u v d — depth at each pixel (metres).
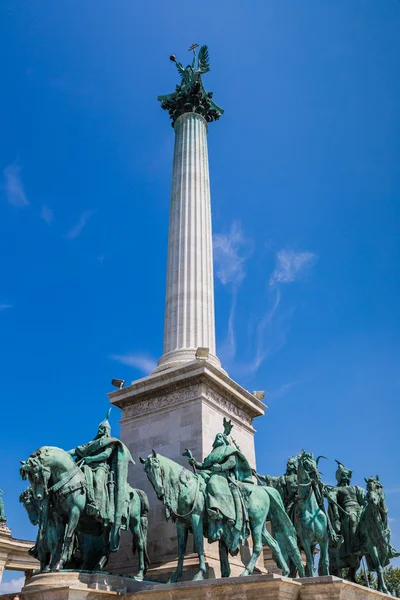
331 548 19.27
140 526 15.58
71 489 13.95
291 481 17.91
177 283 23.62
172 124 30.66
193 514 13.80
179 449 18.58
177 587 12.27
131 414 20.69
